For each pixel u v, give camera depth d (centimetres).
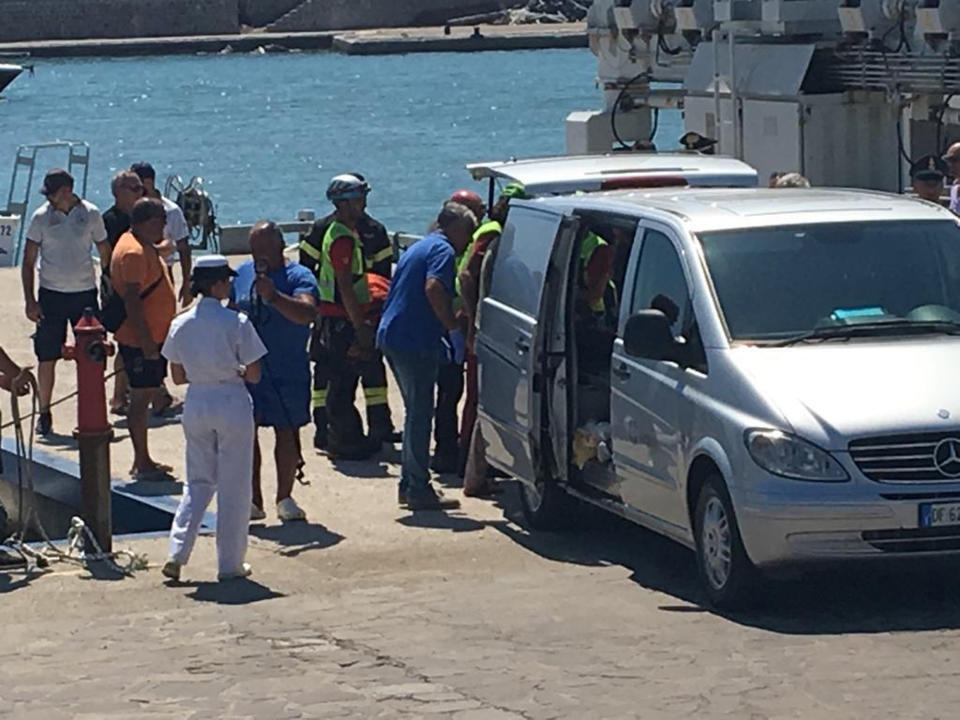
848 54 1966
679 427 911
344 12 12762
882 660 769
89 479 1045
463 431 1252
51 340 1430
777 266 936
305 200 4544
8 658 822
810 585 920
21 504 1103
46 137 6869
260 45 12225
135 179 1423
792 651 791
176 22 12594
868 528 832
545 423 1071
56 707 733
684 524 918
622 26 2319
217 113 7775
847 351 889
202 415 984
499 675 757
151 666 795
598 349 1052
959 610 866
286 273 1119
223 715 711
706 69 2133
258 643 832
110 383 1639
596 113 2405
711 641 814
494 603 907
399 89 8844
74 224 1423
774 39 2056
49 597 961
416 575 991
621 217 1017
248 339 988
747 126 2070
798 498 833
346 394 1325
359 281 1306
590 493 1042
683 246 950
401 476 1179
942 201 1554
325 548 1071
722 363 888
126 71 10750
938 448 836
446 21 12900
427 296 1130
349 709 712
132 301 1251
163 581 993
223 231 2542
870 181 2006
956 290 938
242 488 994
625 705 705
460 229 1154
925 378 863
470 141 6238
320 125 7031
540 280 1064
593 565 1009
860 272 940
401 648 812
